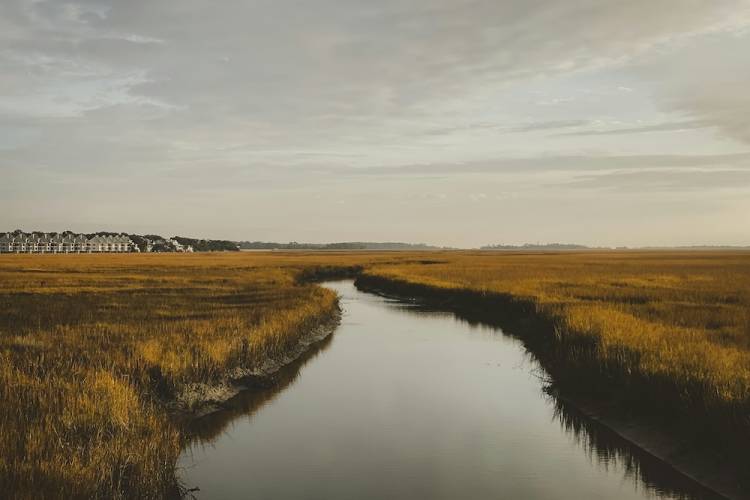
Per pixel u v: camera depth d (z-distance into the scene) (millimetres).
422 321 31625
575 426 13344
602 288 35531
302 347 22453
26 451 8203
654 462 11023
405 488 10023
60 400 10500
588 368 15078
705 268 64875
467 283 42312
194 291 37219
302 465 10992
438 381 17562
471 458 11430
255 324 21203
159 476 9148
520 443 12273
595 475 10672
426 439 12453
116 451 8844
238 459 11281
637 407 12711
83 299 31359
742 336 16859
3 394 10766
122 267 74438
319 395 15938
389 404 15047
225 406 14695
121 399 10797
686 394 11211
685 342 15312
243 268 72625
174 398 13883
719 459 9930
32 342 16125
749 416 9562
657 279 44969
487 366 19766
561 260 101812
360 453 11633
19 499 6902
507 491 9945
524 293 31828
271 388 16578
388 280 52406
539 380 17719
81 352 14961
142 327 19250
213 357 15570
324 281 69875
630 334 16500
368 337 26047
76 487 7547
